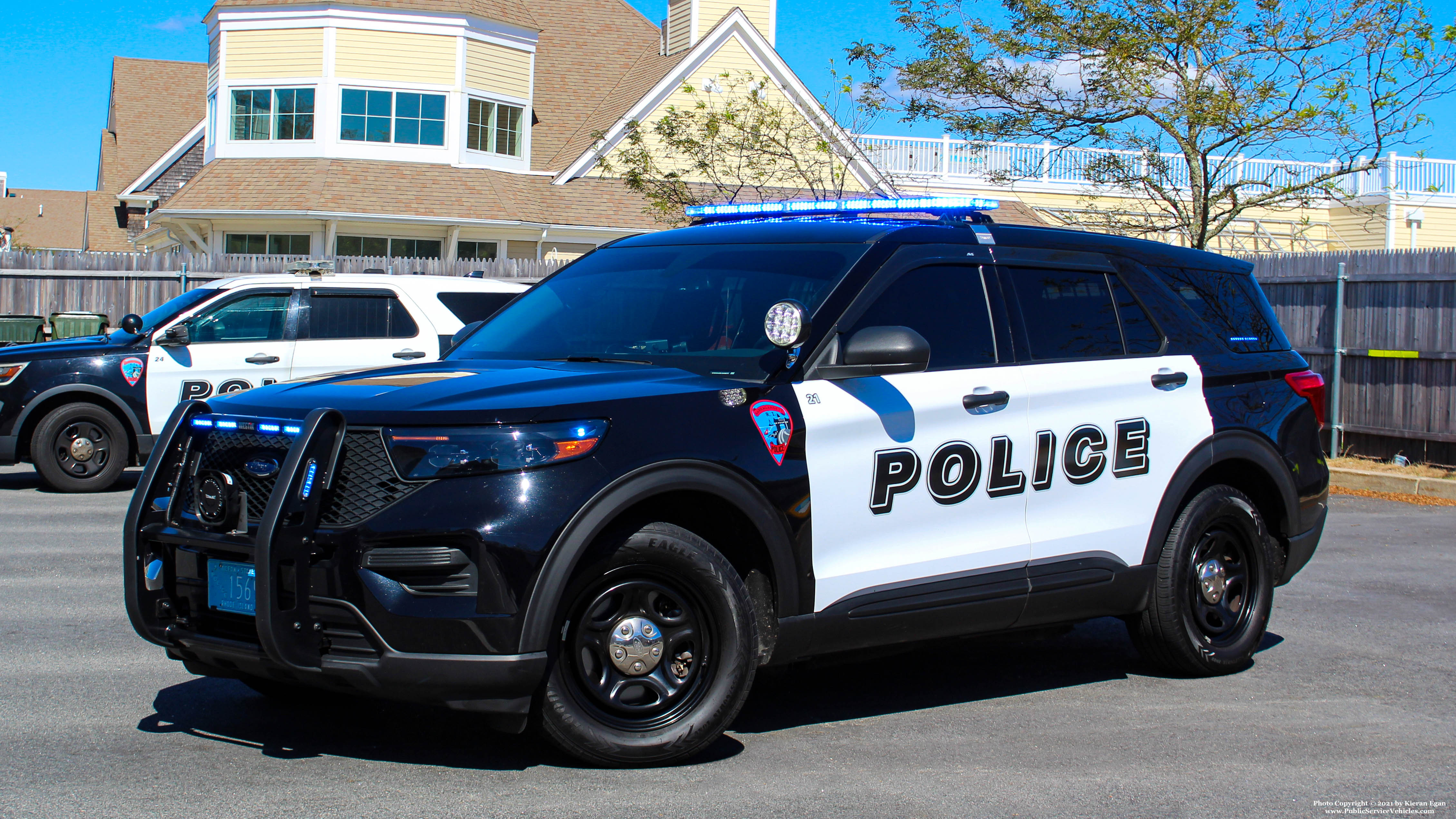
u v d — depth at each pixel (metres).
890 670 5.87
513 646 3.88
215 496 4.06
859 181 25.22
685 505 4.42
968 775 4.34
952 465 4.85
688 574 4.21
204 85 37.44
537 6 31.94
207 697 5.11
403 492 3.92
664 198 20.70
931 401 4.81
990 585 4.93
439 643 3.86
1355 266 13.66
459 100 26.44
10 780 4.08
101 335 12.73
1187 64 14.94
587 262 5.70
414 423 3.96
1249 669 5.96
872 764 4.44
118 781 4.09
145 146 35.62
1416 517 10.95
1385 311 13.36
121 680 5.33
